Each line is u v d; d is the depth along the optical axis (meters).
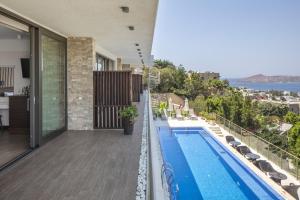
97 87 8.51
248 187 8.16
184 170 9.36
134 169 4.92
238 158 10.77
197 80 41.16
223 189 7.82
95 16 5.61
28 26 5.98
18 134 7.95
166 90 38.28
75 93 8.36
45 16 5.57
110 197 3.82
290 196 7.77
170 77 38.97
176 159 10.77
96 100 8.52
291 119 26.72
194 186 7.89
